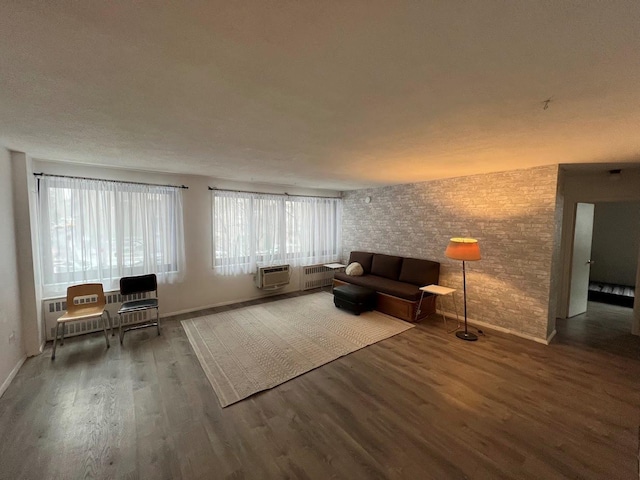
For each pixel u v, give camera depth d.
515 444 1.87
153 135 2.26
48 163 3.30
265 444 1.86
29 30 0.96
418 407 2.24
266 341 3.43
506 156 2.87
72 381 2.57
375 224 5.67
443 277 4.43
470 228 4.07
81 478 1.60
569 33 0.97
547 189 3.31
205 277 4.65
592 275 6.04
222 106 1.67
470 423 2.06
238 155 2.94
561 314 4.36
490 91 1.44
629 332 3.78
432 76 1.30
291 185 5.54
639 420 2.09
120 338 3.32
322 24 0.95
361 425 2.04
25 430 1.96
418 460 1.74
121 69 1.25
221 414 2.15
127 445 1.84
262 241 5.27
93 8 0.86
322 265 6.17
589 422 2.07
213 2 0.84
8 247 2.67
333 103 1.61
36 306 3.04
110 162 3.36
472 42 1.04
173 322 4.04
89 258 3.58
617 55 1.09
